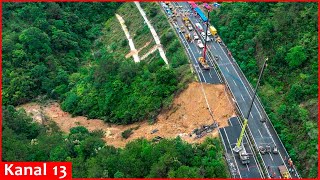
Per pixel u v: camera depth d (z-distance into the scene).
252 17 137.88
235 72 127.81
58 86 149.50
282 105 109.69
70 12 186.38
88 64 169.00
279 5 132.38
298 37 120.06
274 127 106.88
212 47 140.75
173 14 163.88
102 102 133.50
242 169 95.69
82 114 137.00
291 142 102.12
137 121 123.81
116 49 170.75
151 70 135.00
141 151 93.75
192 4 169.25
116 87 130.62
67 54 166.88
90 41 184.00
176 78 125.25
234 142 102.62
